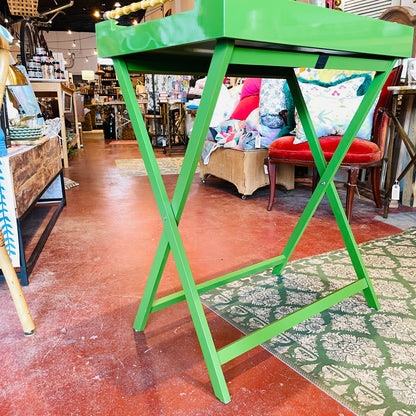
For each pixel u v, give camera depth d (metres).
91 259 1.80
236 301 1.39
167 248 1.08
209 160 3.45
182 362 1.05
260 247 1.92
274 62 0.87
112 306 1.37
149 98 6.91
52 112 6.07
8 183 1.44
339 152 1.31
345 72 2.62
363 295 1.43
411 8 2.86
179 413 0.87
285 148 2.42
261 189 3.33
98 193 3.29
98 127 14.35
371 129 2.41
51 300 1.41
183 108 6.27
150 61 1.05
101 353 1.10
